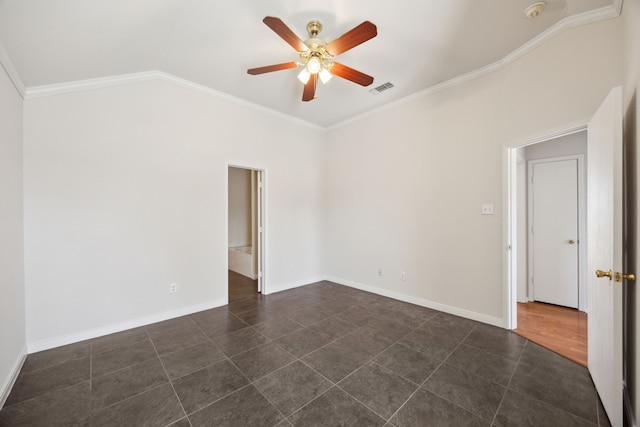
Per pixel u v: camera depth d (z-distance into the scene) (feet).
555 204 11.83
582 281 11.25
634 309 5.16
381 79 10.61
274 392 6.18
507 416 5.43
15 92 7.37
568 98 7.36
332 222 16.17
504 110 9.19
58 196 8.46
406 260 12.45
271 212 14.05
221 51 8.69
